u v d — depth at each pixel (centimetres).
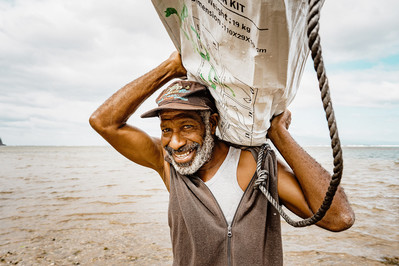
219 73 129
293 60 116
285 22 98
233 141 159
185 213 148
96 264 379
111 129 177
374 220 551
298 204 151
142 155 186
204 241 142
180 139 151
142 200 792
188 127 151
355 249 411
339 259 379
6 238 482
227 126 152
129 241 464
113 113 176
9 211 670
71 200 796
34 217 616
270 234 145
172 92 150
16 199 815
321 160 2427
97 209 685
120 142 182
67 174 1530
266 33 102
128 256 404
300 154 147
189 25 130
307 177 143
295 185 153
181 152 153
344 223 138
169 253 414
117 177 1383
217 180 156
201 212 147
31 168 1936
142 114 167
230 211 150
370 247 417
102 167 2084
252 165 156
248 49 111
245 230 142
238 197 152
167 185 184
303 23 106
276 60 110
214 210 148
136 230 522
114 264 378
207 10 114
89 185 1091
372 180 1121
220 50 118
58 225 555
